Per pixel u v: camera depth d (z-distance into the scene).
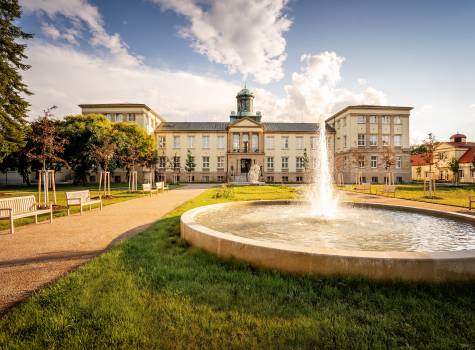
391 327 2.73
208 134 51.75
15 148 22.00
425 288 3.49
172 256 5.02
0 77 19.16
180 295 3.47
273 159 52.28
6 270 4.59
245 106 57.16
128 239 6.48
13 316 3.01
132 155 27.31
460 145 50.81
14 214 7.98
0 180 49.66
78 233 7.56
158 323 2.86
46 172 12.68
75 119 36.94
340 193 23.30
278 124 56.34
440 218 8.52
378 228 7.23
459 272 3.61
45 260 5.14
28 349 2.48
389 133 48.03
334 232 6.76
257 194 21.58
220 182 48.56
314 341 2.55
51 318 2.91
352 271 3.71
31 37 20.66
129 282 3.85
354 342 2.52
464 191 25.34
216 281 3.85
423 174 59.34
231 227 7.34
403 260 3.60
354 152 45.19
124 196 20.16
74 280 3.94
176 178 51.34
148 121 49.25
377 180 47.59
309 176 52.03
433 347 2.45
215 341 2.56
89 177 47.22
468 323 2.78
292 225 7.63
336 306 3.15
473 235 6.44
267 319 2.91
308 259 3.87
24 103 21.16
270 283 3.71
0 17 19.53
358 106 47.53
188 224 5.96
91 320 2.88
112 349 2.46
